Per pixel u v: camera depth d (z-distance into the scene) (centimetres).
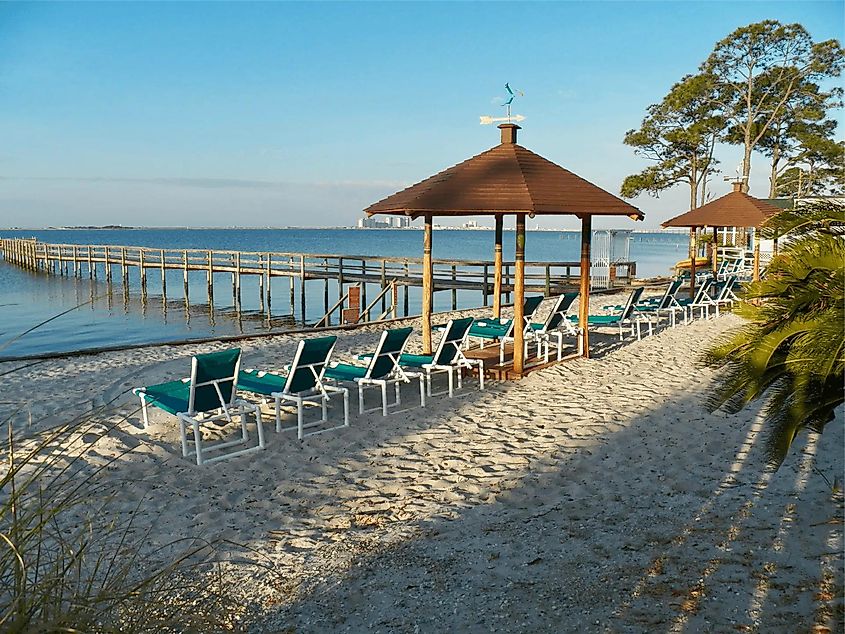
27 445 567
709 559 375
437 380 855
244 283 3541
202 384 558
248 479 515
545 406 720
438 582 358
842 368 339
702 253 3431
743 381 374
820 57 3384
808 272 359
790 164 3728
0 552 218
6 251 5641
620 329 1146
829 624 307
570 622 317
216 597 318
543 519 439
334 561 384
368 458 564
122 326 1916
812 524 415
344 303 2720
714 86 3516
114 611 240
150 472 526
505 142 882
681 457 552
